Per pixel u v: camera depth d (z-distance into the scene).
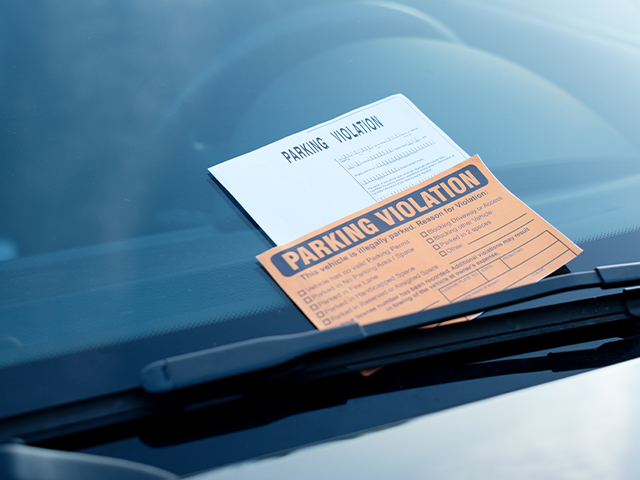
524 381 0.67
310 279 0.75
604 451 0.55
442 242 0.80
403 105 1.01
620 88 1.14
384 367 0.66
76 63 0.98
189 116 0.94
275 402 0.63
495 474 0.52
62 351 0.66
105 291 0.72
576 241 0.83
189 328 0.69
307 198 0.85
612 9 1.36
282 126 0.95
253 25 1.11
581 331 0.72
